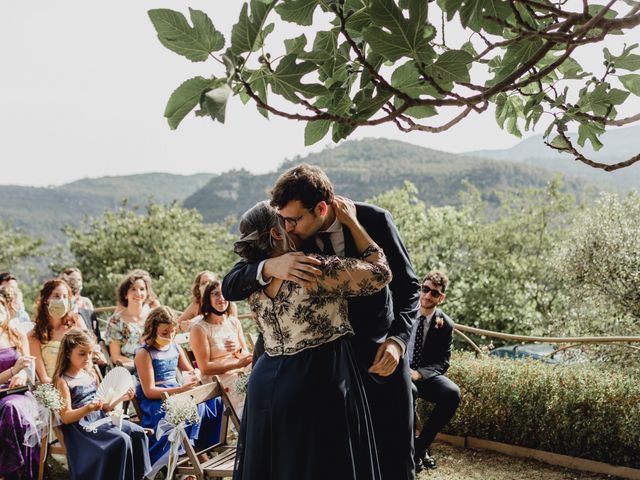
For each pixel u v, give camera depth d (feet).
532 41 5.41
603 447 16.14
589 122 6.43
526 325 50.93
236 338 17.98
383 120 5.02
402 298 9.11
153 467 14.78
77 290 23.56
